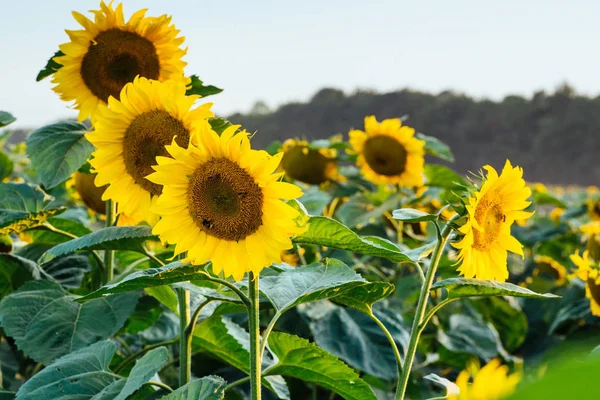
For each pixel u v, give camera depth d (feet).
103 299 9.32
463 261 7.22
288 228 6.37
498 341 15.51
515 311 17.19
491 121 187.73
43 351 8.69
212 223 6.40
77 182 13.44
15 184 11.03
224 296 7.27
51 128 10.23
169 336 12.16
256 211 6.40
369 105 183.93
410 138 19.22
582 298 18.21
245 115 177.37
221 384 6.16
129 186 7.71
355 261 16.62
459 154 183.21
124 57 9.82
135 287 6.59
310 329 12.70
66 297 9.37
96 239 7.72
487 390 2.12
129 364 10.60
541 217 33.19
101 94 9.91
